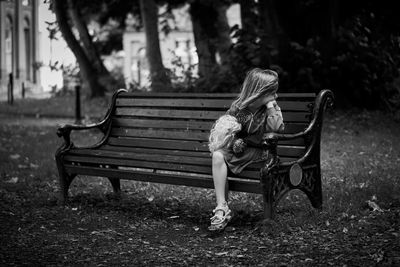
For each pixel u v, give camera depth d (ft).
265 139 17.11
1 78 142.10
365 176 25.02
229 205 21.22
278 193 17.52
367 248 15.35
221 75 56.85
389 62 54.70
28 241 17.02
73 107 76.33
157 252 15.94
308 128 18.33
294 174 17.99
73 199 22.68
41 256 15.57
